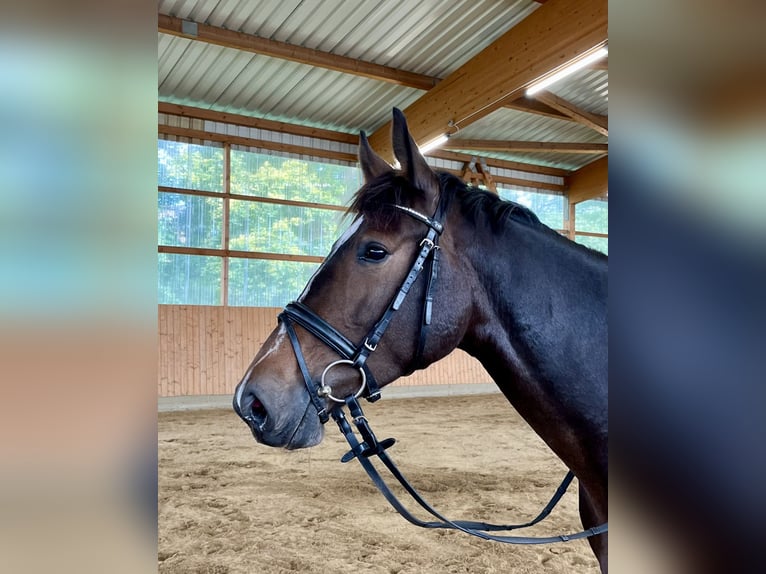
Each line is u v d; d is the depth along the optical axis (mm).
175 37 7191
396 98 9055
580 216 12852
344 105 9391
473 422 6852
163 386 8250
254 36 7117
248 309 9172
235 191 9508
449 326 1229
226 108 9477
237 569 2561
